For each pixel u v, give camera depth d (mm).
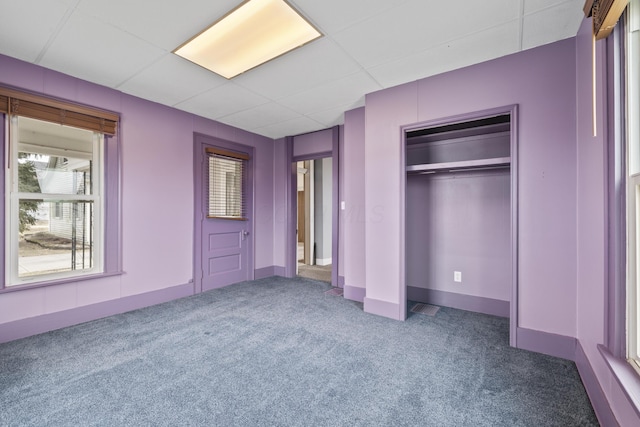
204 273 3859
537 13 1822
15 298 2393
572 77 2057
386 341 2355
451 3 1743
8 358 2059
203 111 3596
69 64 2459
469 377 1842
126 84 2842
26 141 2508
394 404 1584
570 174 2059
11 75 2346
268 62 2426
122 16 1855
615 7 1174
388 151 2906
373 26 1956
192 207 3695
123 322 2746
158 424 1428
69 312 2666
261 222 4695
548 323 2143
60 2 1722
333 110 3562
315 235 6164
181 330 2568
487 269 3031
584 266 1878
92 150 2891
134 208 3129
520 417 1483
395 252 2875
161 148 3359
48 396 1632
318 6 1764
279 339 2391
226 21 1911
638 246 1287
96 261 2902
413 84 2756
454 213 3217
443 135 3203
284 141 4777
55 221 2676
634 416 1082
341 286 4070
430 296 3350
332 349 2217
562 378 1827
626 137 1357
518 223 2246
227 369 1929
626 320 1350
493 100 2357
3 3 1723
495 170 2988
